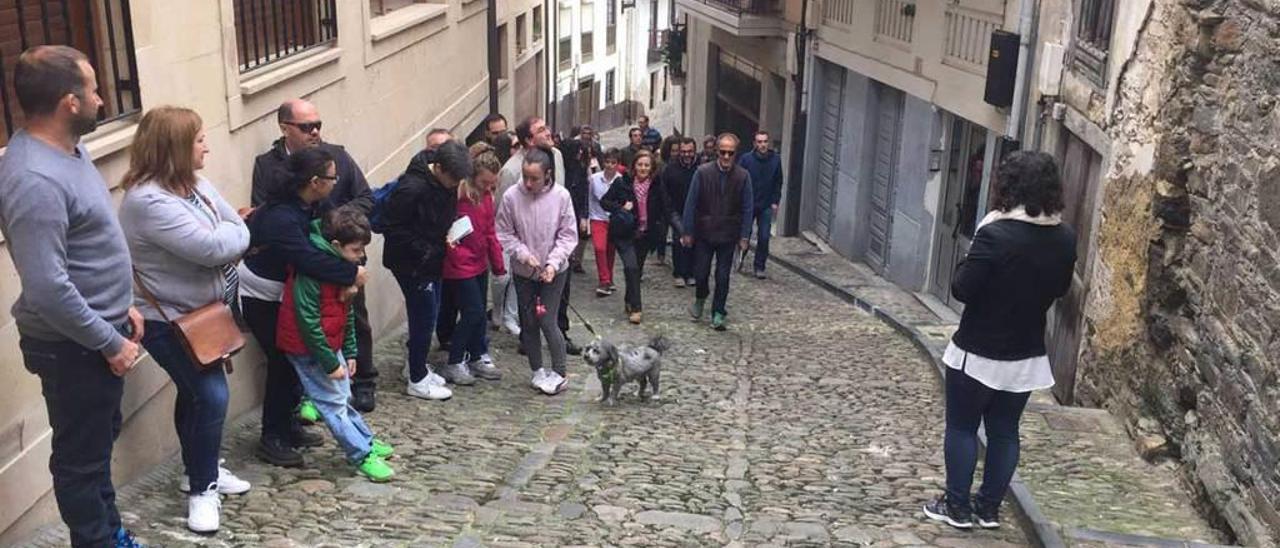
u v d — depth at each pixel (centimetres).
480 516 491
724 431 688
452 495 516
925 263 1345
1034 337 468
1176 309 613
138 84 504
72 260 357
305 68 717
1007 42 1041
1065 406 747
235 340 446
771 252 1662
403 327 959
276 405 539
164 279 431
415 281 675
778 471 597
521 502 517
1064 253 455
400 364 794
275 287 521
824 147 1745
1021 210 453
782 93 1980
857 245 1588
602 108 4266
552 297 744
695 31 2477
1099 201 783
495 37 1409
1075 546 458
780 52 1884
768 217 1413
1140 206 671
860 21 1530
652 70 4878
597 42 4112
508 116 1655
